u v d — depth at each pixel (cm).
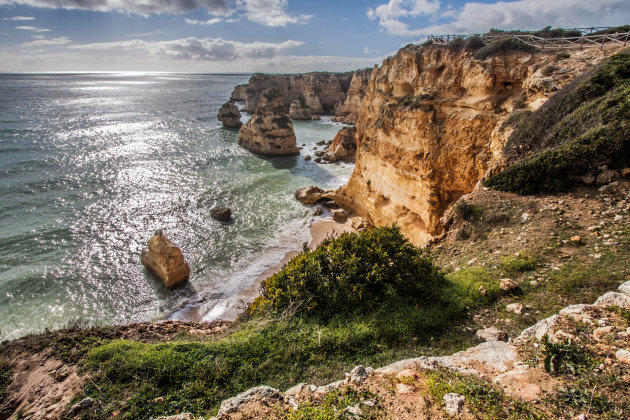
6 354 927
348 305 998
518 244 1170
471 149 2231
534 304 885
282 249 3136
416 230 2644
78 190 4203
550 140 1538
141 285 2567
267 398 629
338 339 854
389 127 2880
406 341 856
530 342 668
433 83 2538
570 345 584
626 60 1543
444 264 1245
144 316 2277
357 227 3422
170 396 722
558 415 484
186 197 4184
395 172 2872
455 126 2312
